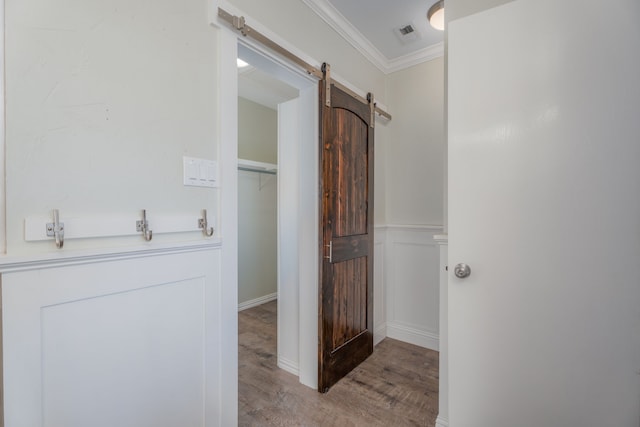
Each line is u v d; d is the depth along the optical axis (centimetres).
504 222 115
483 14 118
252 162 338
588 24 101
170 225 113
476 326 120
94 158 94
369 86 247
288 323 214
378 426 157
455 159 123
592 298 102
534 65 109
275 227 389
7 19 79
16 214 81
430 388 192
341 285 203
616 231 98
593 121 101
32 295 82
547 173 107
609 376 100
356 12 200
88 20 93
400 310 266
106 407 97
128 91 102
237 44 139
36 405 83
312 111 193
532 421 111
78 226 91
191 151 120
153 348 109
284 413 167
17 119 81
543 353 109
